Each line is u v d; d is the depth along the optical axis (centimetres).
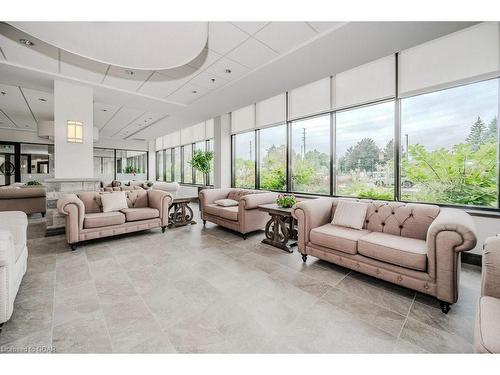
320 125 460
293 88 456
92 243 371
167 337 159
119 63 275
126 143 1154
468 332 164
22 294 212
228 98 517
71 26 207
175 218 490
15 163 866
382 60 362
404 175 353
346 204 309
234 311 190
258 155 604
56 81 416
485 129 287
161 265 284
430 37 281
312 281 243
